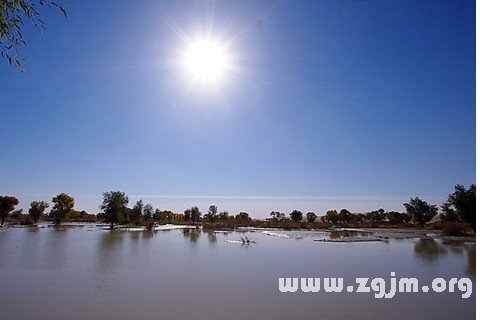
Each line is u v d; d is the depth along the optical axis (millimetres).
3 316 9500
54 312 9828
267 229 63844
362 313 9977
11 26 6250
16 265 17781
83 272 15898
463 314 9938
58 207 71312
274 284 13648
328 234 49125
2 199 61812
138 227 63219
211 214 82500
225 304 10750
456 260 21031
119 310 10055
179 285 13281
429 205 64500
